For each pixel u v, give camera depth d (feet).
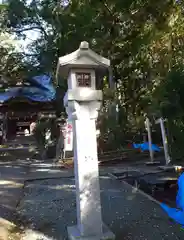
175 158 12.05
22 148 50.01
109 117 21.95
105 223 13.42
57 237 12.11
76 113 11.09
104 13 15.10
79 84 11.28
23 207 16.71
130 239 11.50
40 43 41.22
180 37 14.07
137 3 13.61
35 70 42.75
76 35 16.71
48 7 32.71
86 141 11.12
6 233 12.38
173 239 11.41
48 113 50.08
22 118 79.56
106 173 27.04
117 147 34.88
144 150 35.83
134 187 20.06
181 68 10.18
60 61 10.90
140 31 14.67
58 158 36.88
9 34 44.06
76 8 15.75
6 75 52.01
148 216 14.17
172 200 16.37
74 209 15.93
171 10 13.69
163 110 9.94
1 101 52.01
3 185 22.80
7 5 39.68
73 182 23.58
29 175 27.91
